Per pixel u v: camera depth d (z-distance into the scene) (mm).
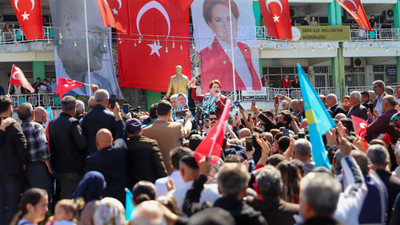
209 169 4711
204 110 9578
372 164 4887
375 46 28297
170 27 23453
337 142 6645
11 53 24312
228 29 23984
